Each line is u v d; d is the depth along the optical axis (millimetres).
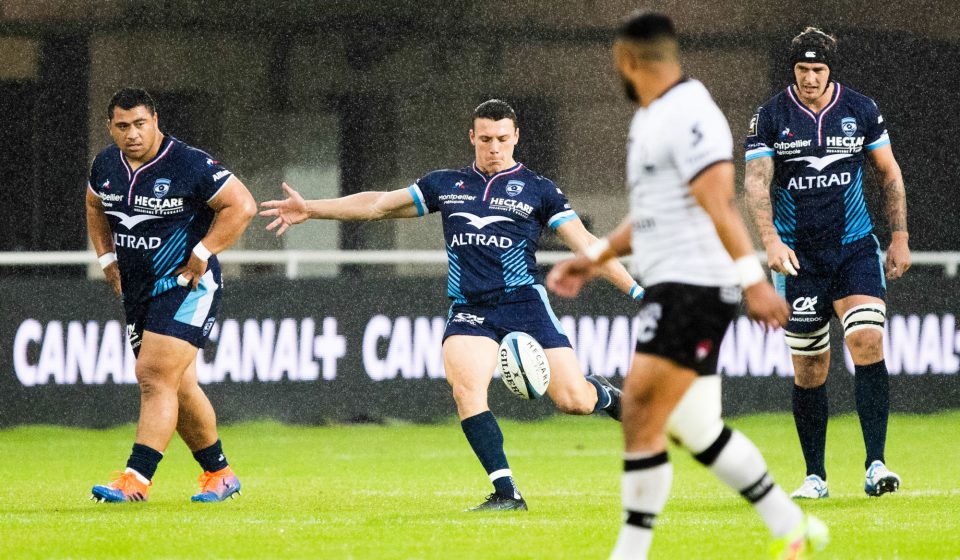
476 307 27234
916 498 27828
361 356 47062
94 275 49969
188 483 33781
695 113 16078
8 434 45156
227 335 46531
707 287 16266
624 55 16625
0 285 45750
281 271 50906
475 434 25828
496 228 27281
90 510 26188
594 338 47438
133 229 27812
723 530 22188
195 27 50062
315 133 50562
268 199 50406
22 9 49312
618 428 47781
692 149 15953
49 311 45938
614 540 20781
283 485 32781
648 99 16688
